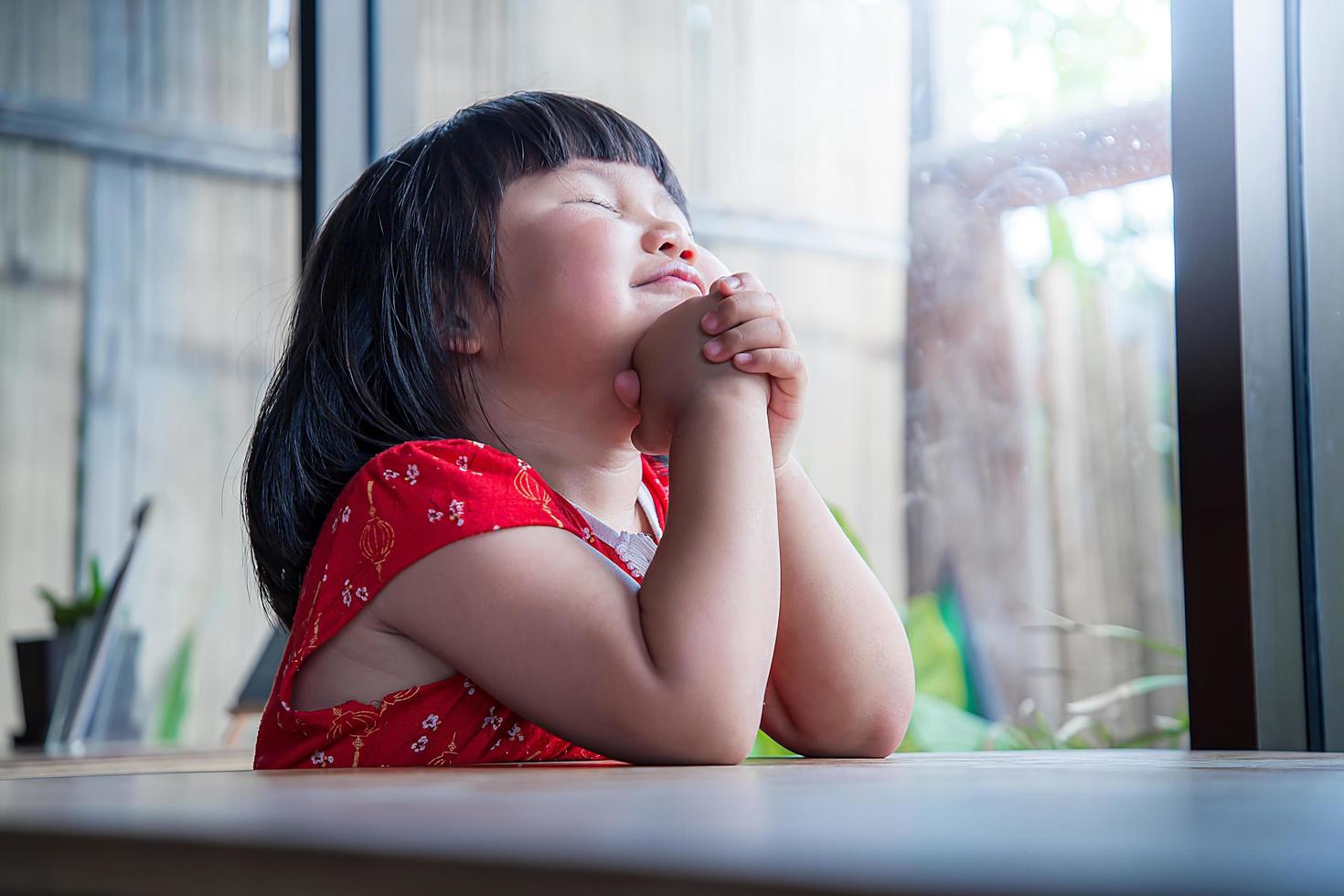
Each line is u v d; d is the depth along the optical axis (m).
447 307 0.82
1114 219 2.26
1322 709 0.85
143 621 3.94
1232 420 0.85
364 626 0.70
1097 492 2.94
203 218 4.02
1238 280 0.86
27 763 1.20
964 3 2.44
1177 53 0.90
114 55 4.03
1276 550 0.86
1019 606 3.03
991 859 0.13
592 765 0.57
